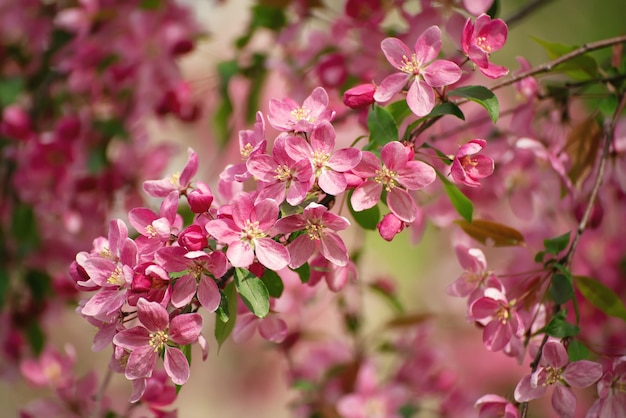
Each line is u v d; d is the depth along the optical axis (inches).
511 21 54.1
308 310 59.0
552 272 46.0
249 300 42.5
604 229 57.1
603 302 47.0
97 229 59.8
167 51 59.9
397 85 44.1
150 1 60.5
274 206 42.5
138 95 60.2
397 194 43.3
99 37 60.6
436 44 44.1
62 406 53.3
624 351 45.4
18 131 59.7
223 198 45.1
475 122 51.9
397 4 52.9
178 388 42.7
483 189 53.9
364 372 57.5
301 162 42.8
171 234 43.2
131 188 60.0
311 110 43.8
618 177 50.1
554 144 51.0
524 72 48.2
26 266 60.2
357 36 55.0
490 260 58.6
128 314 43.0
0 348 59.4
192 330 42.3
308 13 57.4
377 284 58.4
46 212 59.9
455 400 59.0
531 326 45.8
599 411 43.6
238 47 59.7
